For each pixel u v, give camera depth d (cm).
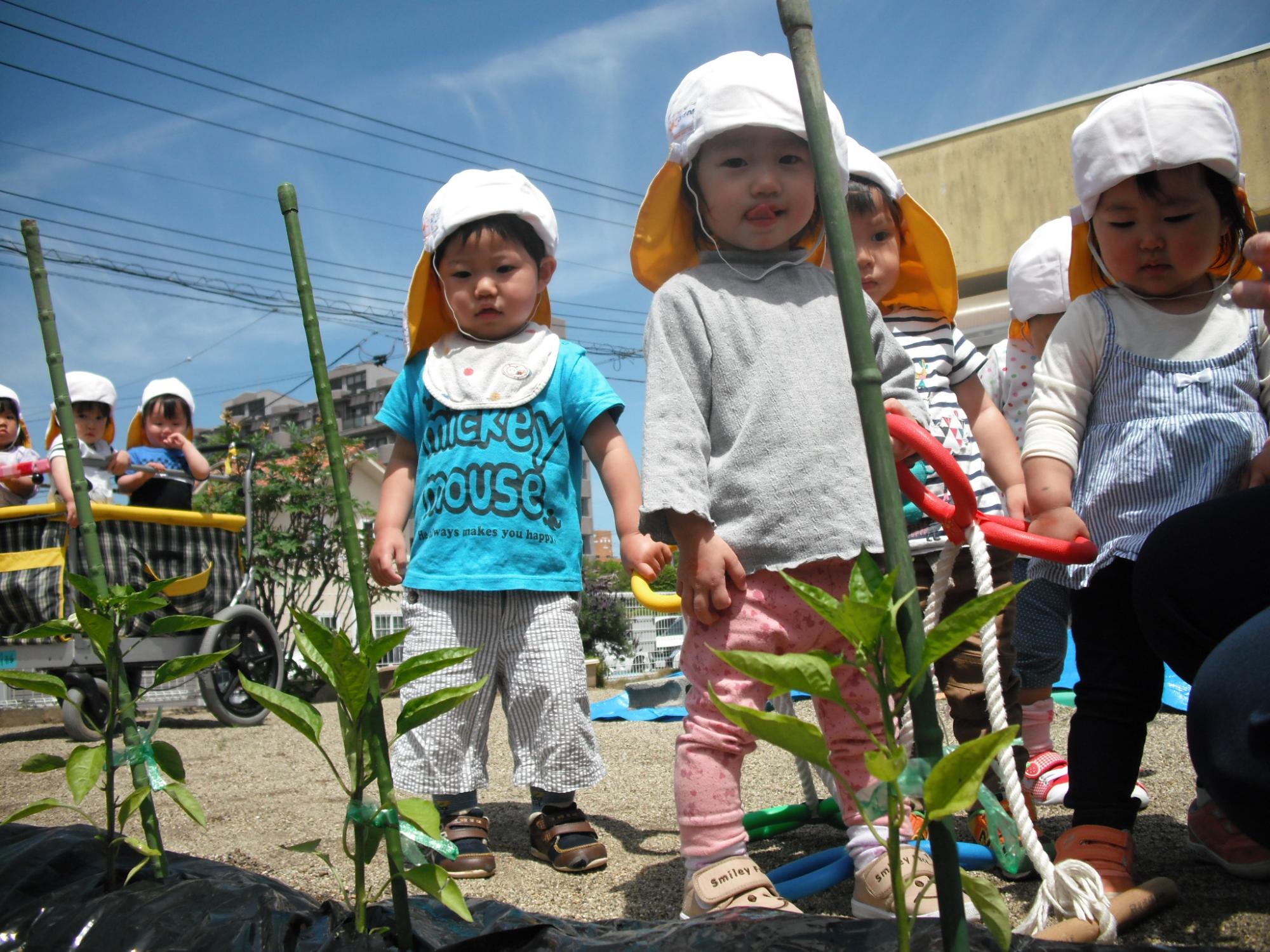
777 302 174
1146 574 139
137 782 141
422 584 221
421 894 173
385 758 113
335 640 107
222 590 466
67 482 406
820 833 227
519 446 226
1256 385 168
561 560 226
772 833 212
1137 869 175
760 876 152
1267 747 99
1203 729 107
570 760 215
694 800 156
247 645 478
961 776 78
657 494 155
